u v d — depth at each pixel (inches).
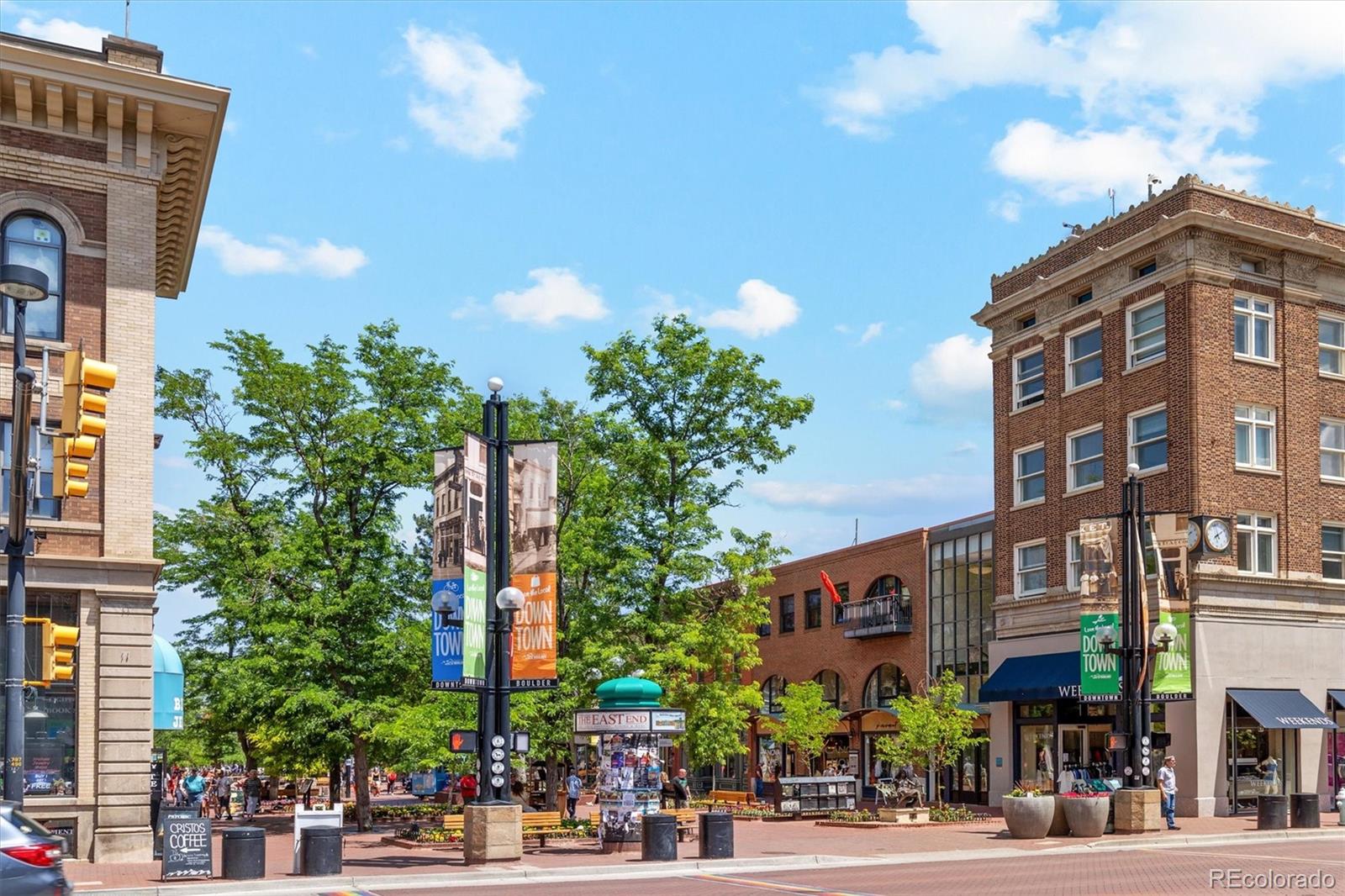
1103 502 1664.6
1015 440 1846.7
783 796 1567.4
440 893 798.5
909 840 1192.8
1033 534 1788.9
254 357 1524.4
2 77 1023.0
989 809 1752.0
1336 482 1640.0
